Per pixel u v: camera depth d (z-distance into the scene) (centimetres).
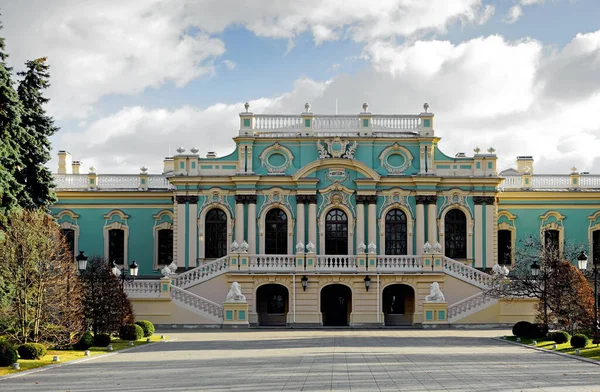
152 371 2634
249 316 5212
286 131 5769
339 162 5662
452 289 5241
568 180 6356
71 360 3023
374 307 5209
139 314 4934
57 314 3450
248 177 5659
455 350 3384
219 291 5225
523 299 4972
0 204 4122
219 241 5741
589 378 2419
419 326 5197
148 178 6406
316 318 5200
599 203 6206
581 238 6191
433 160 5747
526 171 6531
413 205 5709
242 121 5753
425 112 5766
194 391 2153
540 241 5338
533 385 2256
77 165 6844
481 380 2362
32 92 4988
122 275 4303
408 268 5256
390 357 3056
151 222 6262
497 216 6038
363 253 5262
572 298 3838
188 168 5762
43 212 4469
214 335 4384
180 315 4934
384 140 5738
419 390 2159
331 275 5209
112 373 2602
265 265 5266
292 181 5688
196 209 5731
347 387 2214
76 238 6238
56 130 5053
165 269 5062
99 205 6272
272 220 5728
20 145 4741
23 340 3350
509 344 3734
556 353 3222
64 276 3494
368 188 5669
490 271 5675
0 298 3381
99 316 3716
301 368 2673
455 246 5744
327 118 5778
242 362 2884
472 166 5778
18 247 3412
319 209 5684
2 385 2339
